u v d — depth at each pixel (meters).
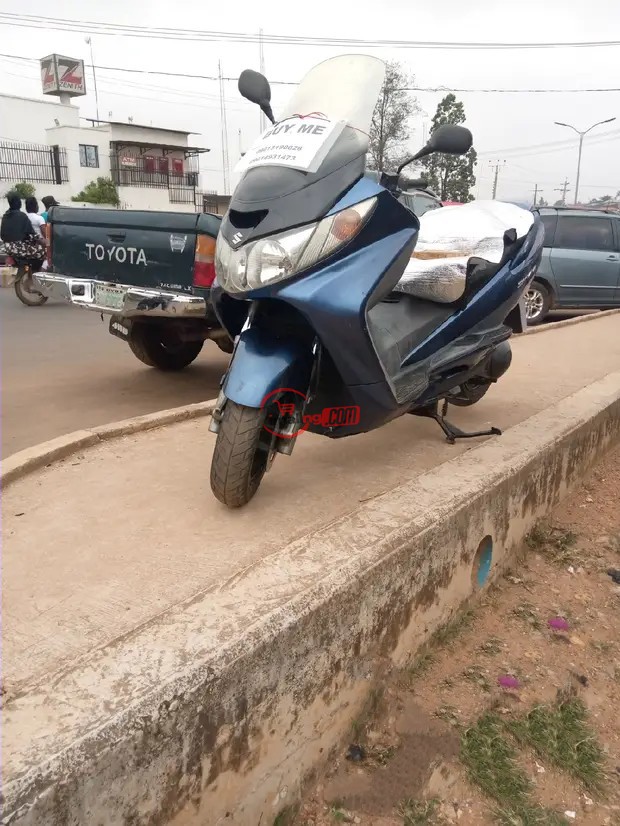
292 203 2.43
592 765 2.24
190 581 2.25
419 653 2.63
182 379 6.36
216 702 1.70
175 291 5.01
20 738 1.41
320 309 2.42
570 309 10.89
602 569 3.40
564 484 3.97
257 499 2.95
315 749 2.10
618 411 4.77
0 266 15.42
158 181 33.47
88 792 1.42
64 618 2.02
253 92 2.91
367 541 2.39
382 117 27.08
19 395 5.69
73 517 2.73
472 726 2.33
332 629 2.08
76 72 32.97
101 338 8.49
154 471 3.25
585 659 2.76
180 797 1.64
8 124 30.81
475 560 2.98
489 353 3.80
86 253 5.43
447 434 3.75
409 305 3.44
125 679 1.61
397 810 2.03
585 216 10.40
